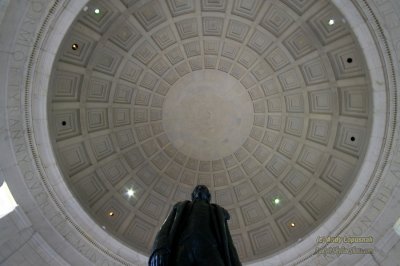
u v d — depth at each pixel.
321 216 22.73
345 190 21.39
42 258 18.95
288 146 26.05
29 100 17.38
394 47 16.34
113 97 24.80
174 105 27.16
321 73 22.69
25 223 18.39
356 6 16.34
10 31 15.62
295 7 20.77
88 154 23.73
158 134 27.48
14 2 15.07
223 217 6.01
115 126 25.41
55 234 19.48
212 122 27.70
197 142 28.12
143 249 22.88
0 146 17.19
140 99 26.16
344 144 22.59
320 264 20.39
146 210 25.89
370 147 19.19
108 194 24.48
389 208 18.56
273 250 23.28
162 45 24.17
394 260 17.84
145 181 26.66
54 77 18.91
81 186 23.08
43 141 18.78
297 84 24.36
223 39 24.25
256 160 27.39
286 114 25.70
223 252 5.30
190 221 5.65
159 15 22.39
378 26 16.23
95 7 19.83
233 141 28.00
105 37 21.64
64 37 17.53
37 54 16.67
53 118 20.84
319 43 21.38
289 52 23.27
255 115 27.08
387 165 18.41
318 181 23.95
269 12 21.95
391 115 17.67
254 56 24.69
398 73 16.78
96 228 21.27
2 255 17.50
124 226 24.44
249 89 26.44
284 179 26.00
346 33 19.81
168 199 26.91
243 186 27.36
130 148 26.36
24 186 18.38
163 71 25.70
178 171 27.89
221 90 26.84
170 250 5.08
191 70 26.08
